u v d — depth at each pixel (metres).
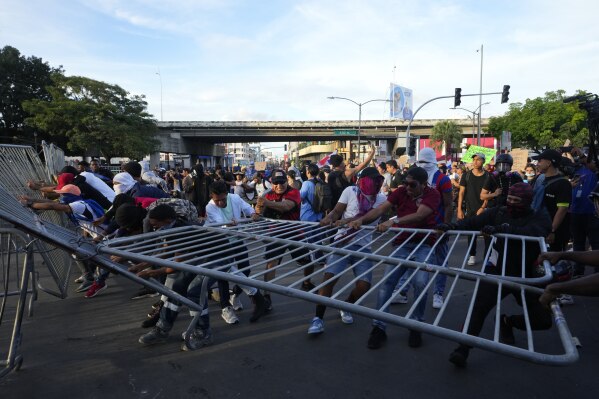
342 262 4.41
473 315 3.55
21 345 4.17
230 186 14.48
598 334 4.37
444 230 3.75
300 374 3.59
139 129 42.81
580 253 2.58
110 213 5.19
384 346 4.16
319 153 97.69
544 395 3.24
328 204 6.12
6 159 5.76
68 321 4.84
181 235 4.00
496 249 3.70
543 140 43.97
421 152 5.09
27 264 3.45
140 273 3.46
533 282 2.63
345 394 3.26
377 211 4.40
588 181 5.61
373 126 60.62
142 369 3.69
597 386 3.36
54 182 7.62
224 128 59.34
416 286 4.04
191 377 3.55
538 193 5.21
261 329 4.63
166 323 4.11
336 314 5.10
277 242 3.75
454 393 3.27
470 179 7.28
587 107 5.59
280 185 5.48
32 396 3.24
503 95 24.53
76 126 38.78
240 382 3.46
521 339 4.27
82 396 3.24
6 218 2.71
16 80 48.31
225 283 4.75
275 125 59.06
